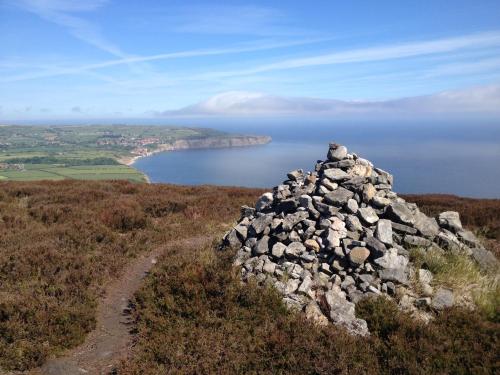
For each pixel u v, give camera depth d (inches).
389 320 309.6
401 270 359.6
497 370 253.6
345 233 397.7
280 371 264.8
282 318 316.8
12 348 287.9
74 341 307.3
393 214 427.2
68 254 457.1
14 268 409.1
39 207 676.1
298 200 462.9
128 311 362.3
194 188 1018.7
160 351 288.0
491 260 413.1
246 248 433.1
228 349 287.7
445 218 465.7
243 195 921.5
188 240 568.7
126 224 604.4
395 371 262.4
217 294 350.3
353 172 485.7
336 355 273.6
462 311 318.3
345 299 338.3
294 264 382.6
